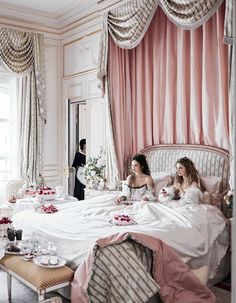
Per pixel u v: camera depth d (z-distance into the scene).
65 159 6.30
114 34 4.67
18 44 5.71
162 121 4.53
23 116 5.94
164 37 4.43
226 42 3.14
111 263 2.44
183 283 2.61
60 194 5.02
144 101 4.79
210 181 3.71
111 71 4.85
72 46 6.08
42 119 6.02
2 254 2.88
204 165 3.85
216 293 3.11
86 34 5.72
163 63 4.46
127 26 4.40
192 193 3.59
